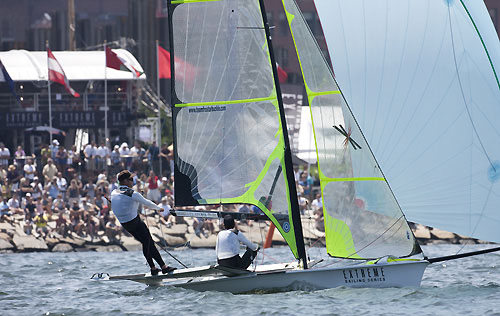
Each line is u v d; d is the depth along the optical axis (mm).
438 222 60375
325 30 62625
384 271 60812
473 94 60031
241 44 61562
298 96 161500
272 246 123375
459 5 60625
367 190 60531
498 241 59594
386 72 61562
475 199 59750
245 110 61625
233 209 124375
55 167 126250
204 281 62125
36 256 106562
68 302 60875
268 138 61312
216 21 61906
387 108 61531
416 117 60906
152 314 54688
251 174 61625
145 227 61750
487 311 53656
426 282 68375
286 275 60625
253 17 61312
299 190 125875
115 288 68750
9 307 59094
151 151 139500
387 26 61688
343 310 54344
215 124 62062
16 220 120938
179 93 62562
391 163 61312
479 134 59750
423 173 60594
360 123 62125
